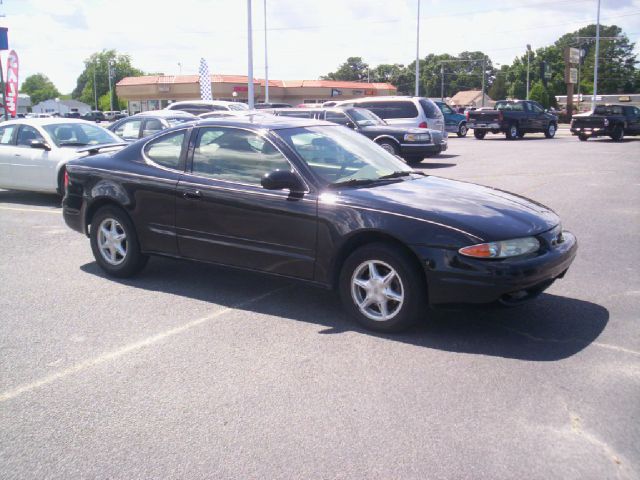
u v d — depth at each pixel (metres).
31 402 3.83
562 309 5.38
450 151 22.50
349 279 4.96
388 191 5.12
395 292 4.78
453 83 139.88
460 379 4.04
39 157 10.84
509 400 3.75
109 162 6.36
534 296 4.72
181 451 3.28
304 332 4.93
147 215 6.02
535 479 2.98
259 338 4.81
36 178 10.92
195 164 5.83
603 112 28.06
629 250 7.45
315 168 5.29
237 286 6.18
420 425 3.48
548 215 5.08
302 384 4.01
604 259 7.04
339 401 3.78
